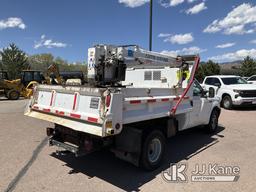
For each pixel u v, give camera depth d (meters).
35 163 5.09
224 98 13.66
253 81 17.12
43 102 5.14
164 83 6.10
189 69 5.71
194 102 6.63
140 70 6.56
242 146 6.36
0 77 20.33
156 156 4.93
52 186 4.09
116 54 5.38
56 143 4.90
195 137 7.32
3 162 5.11
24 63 43.28
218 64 40.72
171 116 5.15
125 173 4.66
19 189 3.96
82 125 4.14
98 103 3.93
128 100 4.12
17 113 11.63
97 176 4.52
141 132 4.38
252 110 13.16
